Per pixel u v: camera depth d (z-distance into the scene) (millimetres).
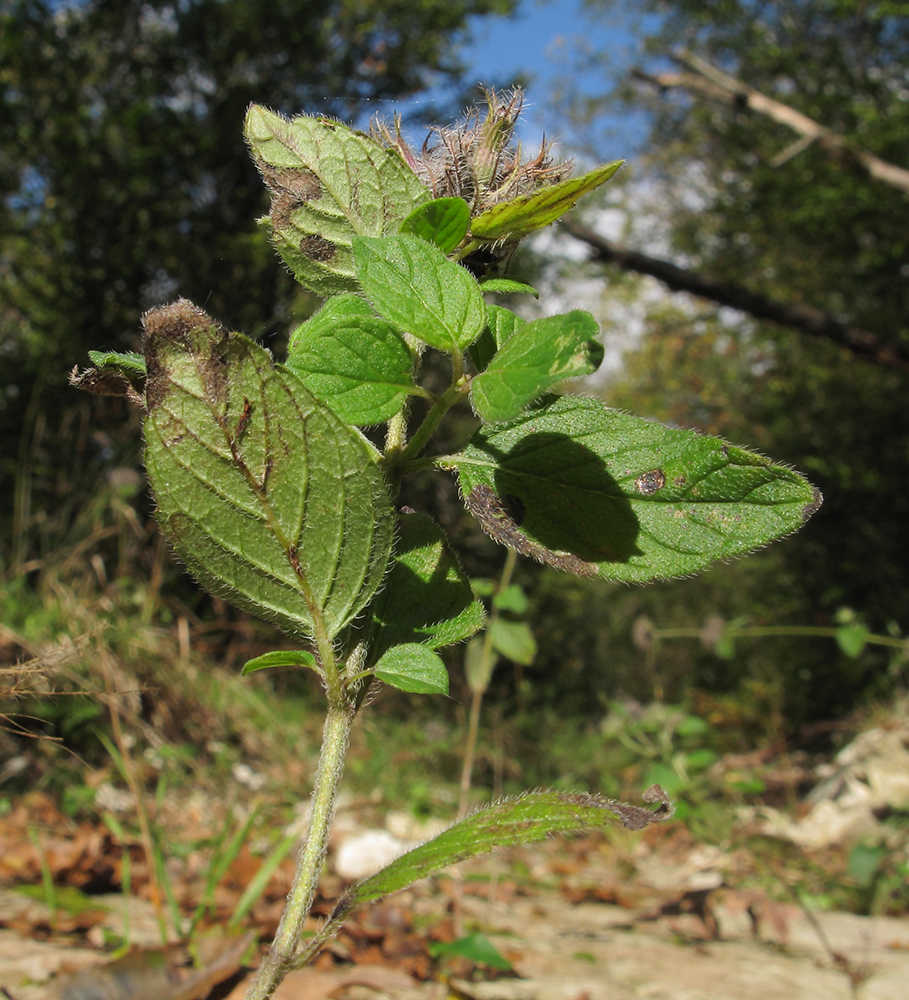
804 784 6102
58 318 8945
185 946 1515
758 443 13594
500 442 663
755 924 2594
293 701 5305
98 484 5324
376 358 631
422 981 1765
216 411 586
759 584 13281
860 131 11656
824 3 12227
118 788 3322
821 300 13039
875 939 2637
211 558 609
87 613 3688
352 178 742
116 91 10258
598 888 3053
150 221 9453
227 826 1965
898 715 7047
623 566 631
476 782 5199
